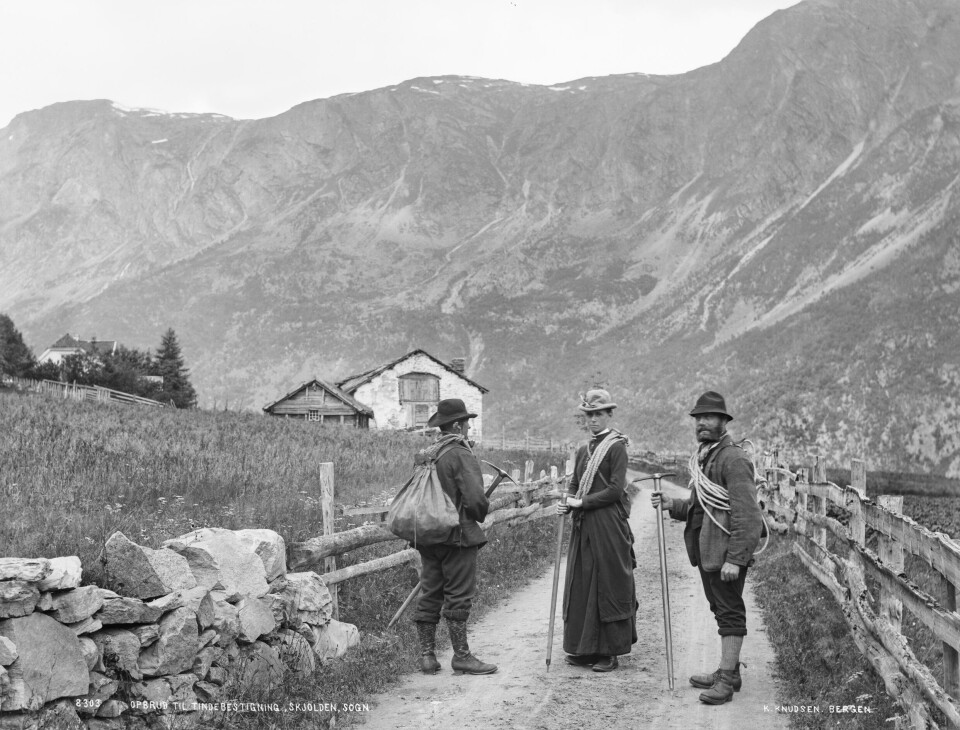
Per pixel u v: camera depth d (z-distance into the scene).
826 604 9.11
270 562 6.74
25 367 53.69
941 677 6.33
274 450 18.62
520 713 6.13
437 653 7.97
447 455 7.36
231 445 18.33
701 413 7.07
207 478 13.09
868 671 6.74
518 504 16.05
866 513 7.68
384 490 15.41
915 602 5.90
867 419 183.50
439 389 66.50
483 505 7.23
